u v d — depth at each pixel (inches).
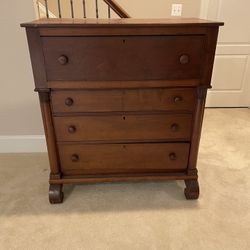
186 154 59.9
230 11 106.0
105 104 53.4
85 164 59.8
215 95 120.2
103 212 57.8
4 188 65.4
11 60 71.1
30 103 76.5
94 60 48.8
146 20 54.9
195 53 49.3
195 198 61.5
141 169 61.3
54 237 51.3
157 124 56.2
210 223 54.7
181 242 50.2
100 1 107.3
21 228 53.4
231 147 85.8
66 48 47.7
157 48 48.4
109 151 58.6
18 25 67.5
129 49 48.2
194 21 50.5
